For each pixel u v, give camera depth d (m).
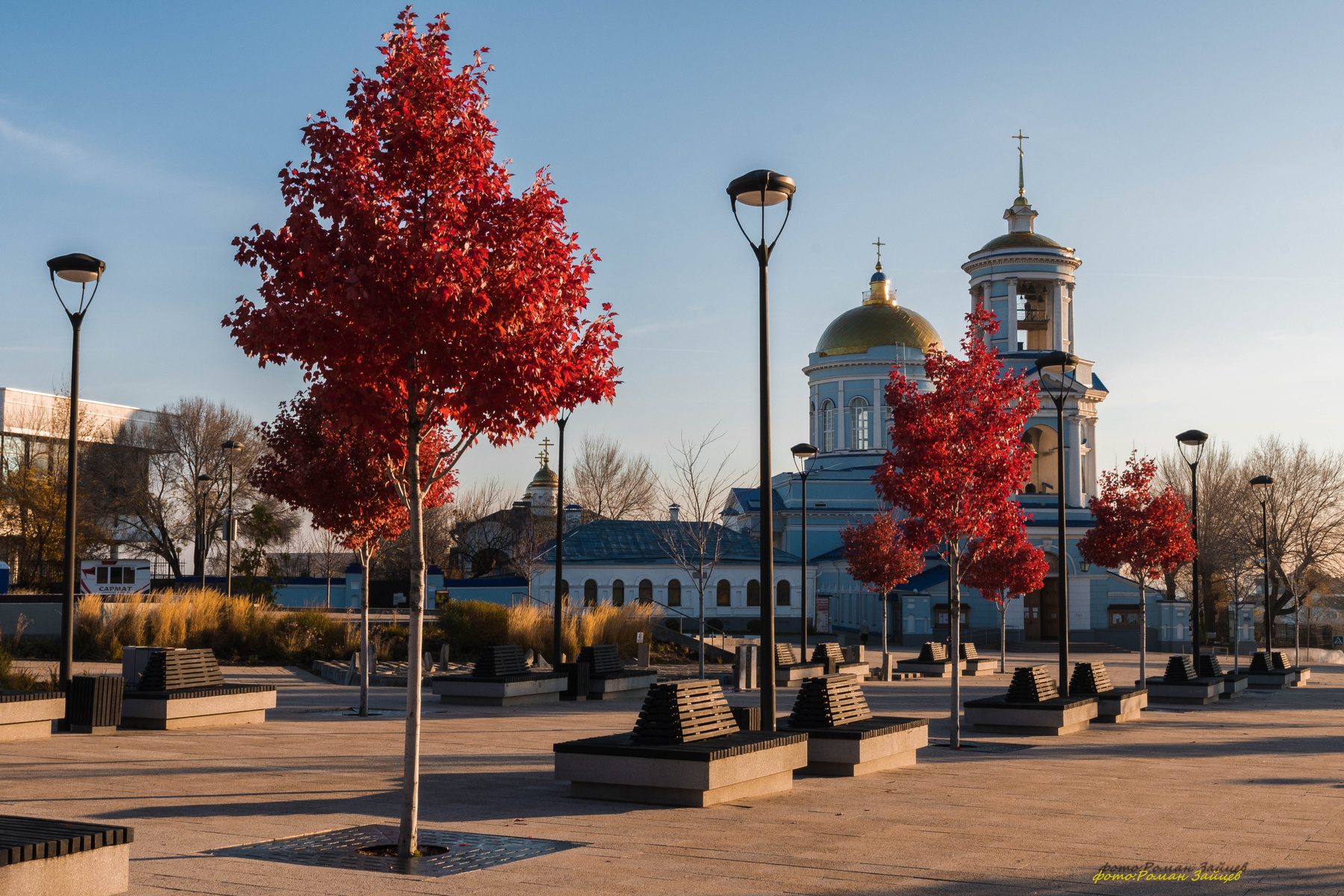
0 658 22.19
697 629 62.81
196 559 68.00
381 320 8.62
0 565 51.56
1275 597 71.62
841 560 72.62
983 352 19.55
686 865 8.41
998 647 64.94
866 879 8.07
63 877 6.62
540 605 41.88
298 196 9.30
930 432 18.95
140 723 18.06
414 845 8.55
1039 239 65.00
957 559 19.22
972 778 14.20
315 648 35.91
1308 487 69.62
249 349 9.09
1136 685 31.64
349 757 14.98
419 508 9.28
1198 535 69.44
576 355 9.95
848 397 78.25
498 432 9.84
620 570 63.78
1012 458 18.98
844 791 12.65
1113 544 34.78
